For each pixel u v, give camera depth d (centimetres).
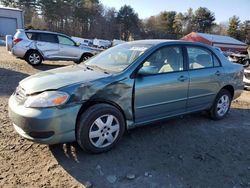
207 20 9181
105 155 371
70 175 323
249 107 694
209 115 543
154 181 319
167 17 8969
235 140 454
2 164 338
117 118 376
